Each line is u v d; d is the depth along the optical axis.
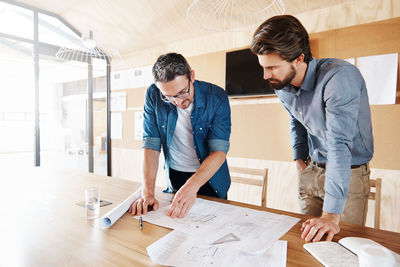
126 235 0.75
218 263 0.59
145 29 3.02
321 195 1.22
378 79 1.86
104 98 3.88
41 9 3.12
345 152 0.82
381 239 0.71
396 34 1.79
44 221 0.87
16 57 3.16
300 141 1.33
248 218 0.87
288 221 0.85
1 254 0.65
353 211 1.08
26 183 1.43
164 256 0.62
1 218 0.90
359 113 0.99
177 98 1.03
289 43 0.82
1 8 2.91
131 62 3.60
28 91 3.14
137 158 3.56
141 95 3.49
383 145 1.87
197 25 2.66
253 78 2.35
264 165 2.43
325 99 0.90
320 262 0.59
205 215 0.91
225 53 2.64
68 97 3.77
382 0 1.83
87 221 0.87
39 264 0.60
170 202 1.06
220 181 1.30
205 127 1.21
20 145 5.47
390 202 1.85
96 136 3.90
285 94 1.15
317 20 2.11
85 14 3.08
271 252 0.64
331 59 0.97
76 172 1.75
